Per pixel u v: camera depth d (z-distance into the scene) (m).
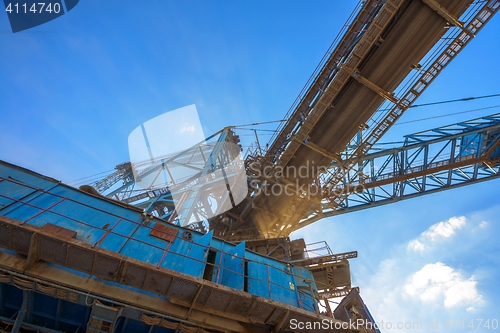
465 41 16.67
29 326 9.57
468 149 27.66
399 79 18.22
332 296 17.50
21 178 11.89
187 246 12.14
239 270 12.16
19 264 9.07
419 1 15.82
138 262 8.99
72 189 12.76
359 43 17.11
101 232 11.33
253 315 10.41
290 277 13.73
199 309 10.04
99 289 9.44
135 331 10.26
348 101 19.08
